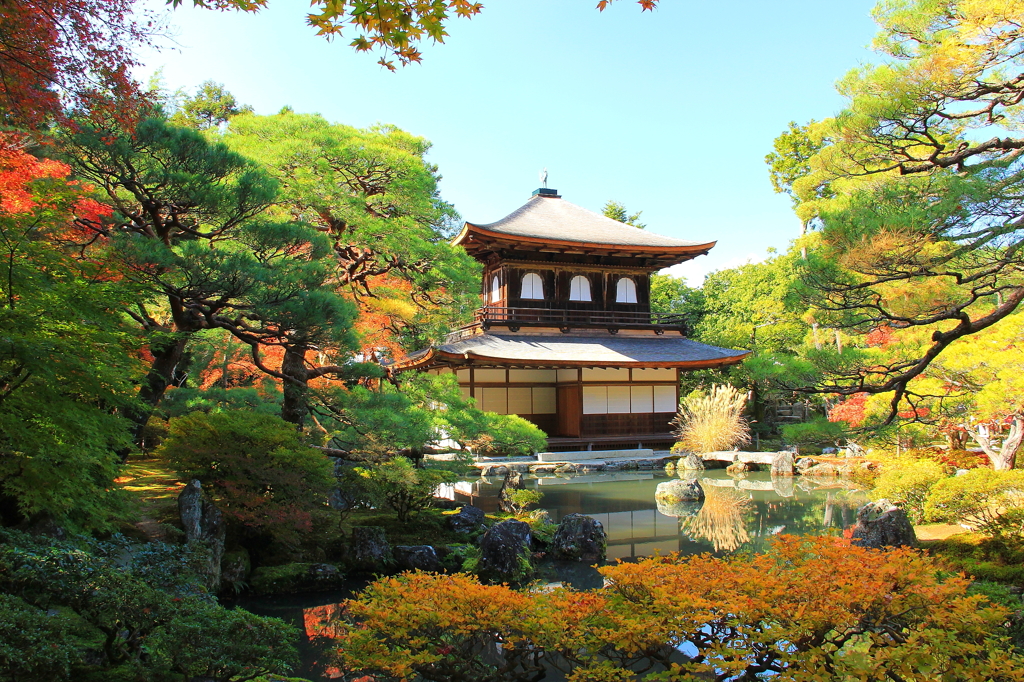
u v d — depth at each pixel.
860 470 22.31
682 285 46.44
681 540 14.60
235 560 10.65
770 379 12.81
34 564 5.23
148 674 5.42
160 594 5.49
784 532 15.12
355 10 3.99
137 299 8.45
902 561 5.41
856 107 11.10
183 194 10.36
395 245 16.27
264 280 10.12
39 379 6.63
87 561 5.51
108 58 6.84
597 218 38.22
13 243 6.61
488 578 11.52
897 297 9.88
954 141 13.13
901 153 11.62
